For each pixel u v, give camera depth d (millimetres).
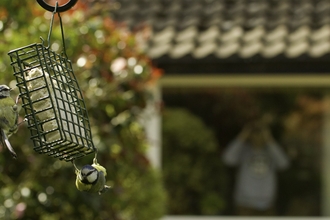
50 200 7914
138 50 8539
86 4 8492
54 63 5082
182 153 11359
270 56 10258
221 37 10898
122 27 9078
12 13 7863
